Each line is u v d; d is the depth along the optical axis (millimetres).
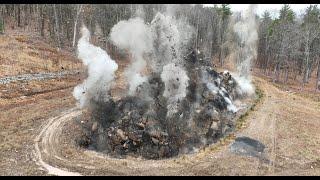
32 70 49969
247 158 28297
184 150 30219
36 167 26156
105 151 29969
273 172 26266
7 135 31453
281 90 55031
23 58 53125
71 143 30625
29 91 43656
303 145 31516
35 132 32531
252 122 36688
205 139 32031
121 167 26547
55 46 63750
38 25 73625
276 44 76438
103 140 31031
